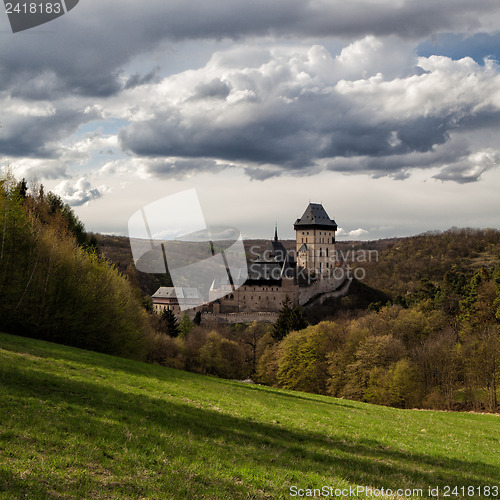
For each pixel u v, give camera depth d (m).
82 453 12.25
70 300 48.81
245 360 119.94
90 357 36.31
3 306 44.66
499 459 22.92
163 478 11.55
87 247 63.56
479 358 71.06
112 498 9.90
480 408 68.31
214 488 11.53
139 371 35.41
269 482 12.75
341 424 26.91
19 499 8.89
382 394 71.06
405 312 102.38
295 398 39.78
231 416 22.70
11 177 47.38
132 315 55.81
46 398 17.83
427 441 25.22
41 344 37.88
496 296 106.31
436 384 75.62
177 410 21.31
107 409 18.06
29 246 47.34
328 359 89.81
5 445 11.66
